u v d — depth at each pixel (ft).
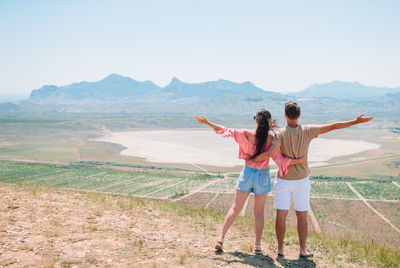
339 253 21.81
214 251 18.67
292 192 18.16
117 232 20.13
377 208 280.51
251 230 26.37
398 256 21.59
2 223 19.47
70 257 15.42
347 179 499.51
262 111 17.51
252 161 17.53
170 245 18.98
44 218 21.67
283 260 18.40
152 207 31.09
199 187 394.73
